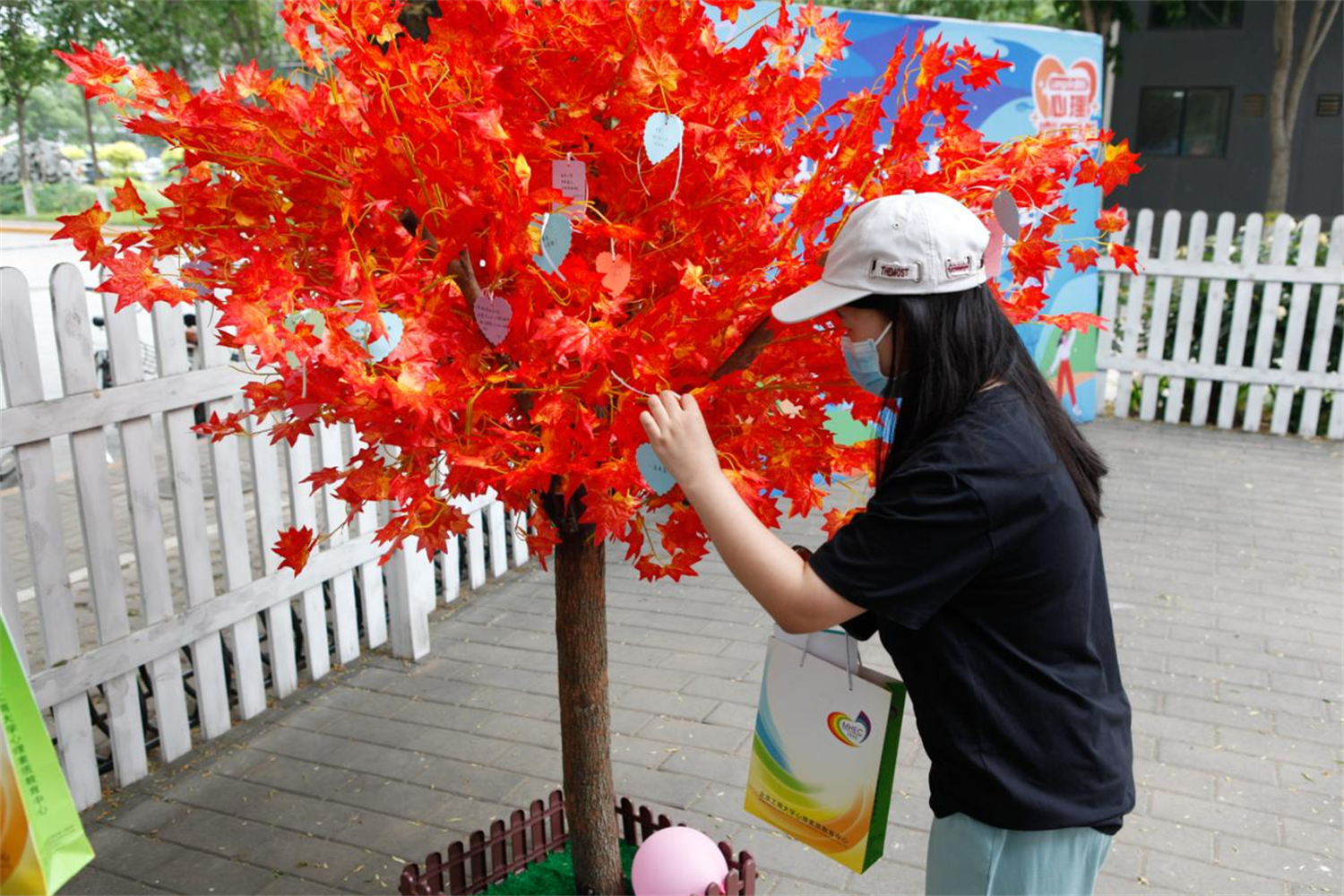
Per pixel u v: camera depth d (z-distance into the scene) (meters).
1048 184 1.91
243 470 6.95
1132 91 20.52
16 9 8.87
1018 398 1.65
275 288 1.43
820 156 1.87
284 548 1.96
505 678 4.28
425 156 1.59
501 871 2.61
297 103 1.76
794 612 1.61
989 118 6.90
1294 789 3.46
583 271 1.59
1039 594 1.64
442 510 1.81
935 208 1.64
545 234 1.53
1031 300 2.02
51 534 3.17
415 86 1.57
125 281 1.74
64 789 1.49
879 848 2.08
